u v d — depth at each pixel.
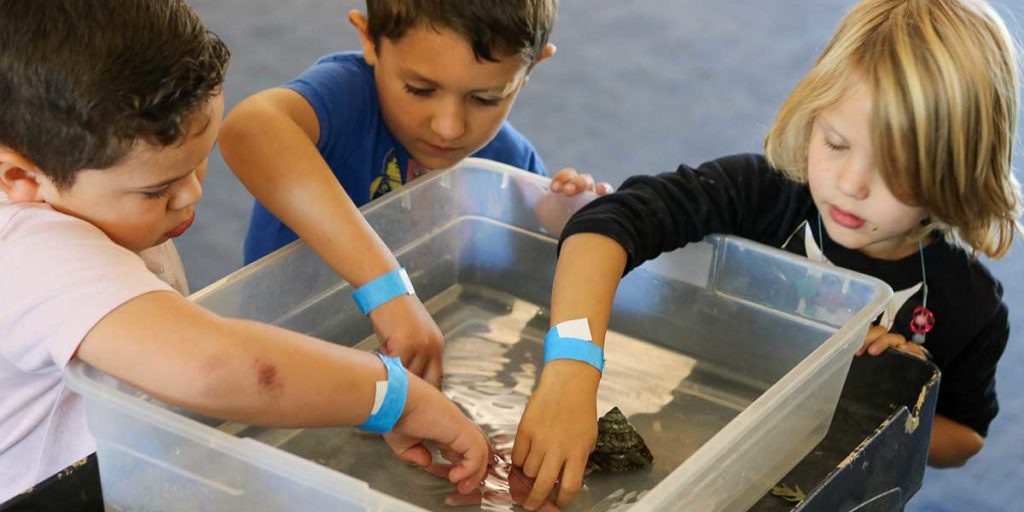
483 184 1.40
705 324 1.30
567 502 1.05
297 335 1.00
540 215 1.39
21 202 1.04
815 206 1.42
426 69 1.43
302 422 0.98
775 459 1.05
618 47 3.26
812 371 1.03
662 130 2.92
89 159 0.99
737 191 1.40
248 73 3.00
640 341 1.31
